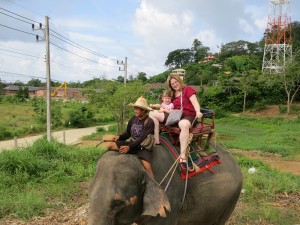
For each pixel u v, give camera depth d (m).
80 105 51.19
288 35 72.50
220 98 53.53
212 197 5.26
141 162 4.37
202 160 5.25
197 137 5.37
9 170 11.90
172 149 5.03
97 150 15.44
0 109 54.12
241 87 51.25
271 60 64.56
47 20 23.06
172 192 4.73
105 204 3.71
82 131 38.56
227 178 5.46
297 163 19.83
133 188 3.94
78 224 7.55
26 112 51.28
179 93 5.46
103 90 30.48
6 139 31.17
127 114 31.23
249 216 8.38
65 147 15.94
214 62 105.81
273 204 9.54
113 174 3.89
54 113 42.72
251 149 23.89
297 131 34.56
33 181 11.40
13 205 8.71
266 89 52.09
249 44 108.38
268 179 11.87
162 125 5.25
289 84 46.97
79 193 10.25
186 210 5.06
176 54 135.12
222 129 37.09
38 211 8.41
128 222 3.98
